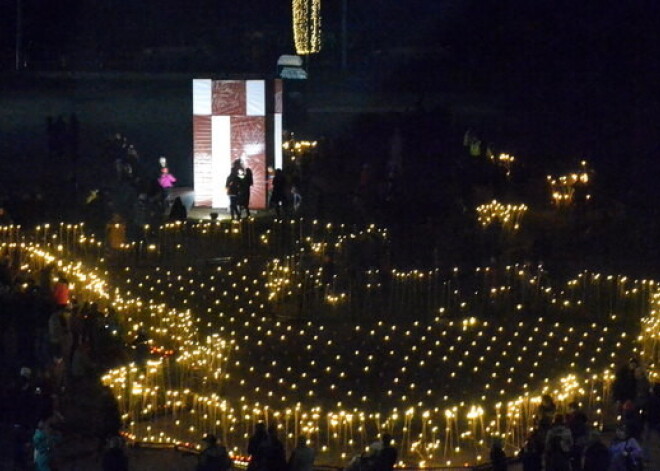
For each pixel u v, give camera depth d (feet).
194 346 111.65
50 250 138.21
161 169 166.50
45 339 103.04
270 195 158.92
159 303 124.36
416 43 263.29
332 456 90.48
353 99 231.30
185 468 87.56
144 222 150.61
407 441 93.20
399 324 121.70
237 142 158.30
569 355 116.16
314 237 146.20
